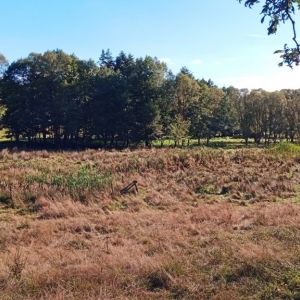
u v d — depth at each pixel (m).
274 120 51.16
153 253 8.32
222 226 10.90
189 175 20.83
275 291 5.32
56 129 45.47
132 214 13.27
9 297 5.62
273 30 3.79
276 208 13.13
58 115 44.50
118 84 46.19
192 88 52.81
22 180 18.59
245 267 6.36
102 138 50.12
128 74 50.94
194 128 51.53
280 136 54.22
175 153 25.69
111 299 5.48
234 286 5.77
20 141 48.72
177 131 46.91
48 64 45.03
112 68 54.44
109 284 6.08
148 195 16.67
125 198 16.25
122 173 20.72
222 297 5.37
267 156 25.80
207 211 13.06
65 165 24.05
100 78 46.41
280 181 18.72
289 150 28.14
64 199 15.73
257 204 15.23
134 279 6.32
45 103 45.72
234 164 23.97
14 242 10.22
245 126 52.69
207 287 5.85
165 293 5.77
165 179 19.91
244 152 27.59
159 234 10.09
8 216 13.89
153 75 48.56
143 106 46.59
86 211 14.16
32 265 7.52
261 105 51.78
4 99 46.88
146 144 46.75
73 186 17.03
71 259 7.98
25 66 45.66
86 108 46.44
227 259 7.08
